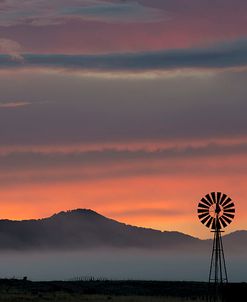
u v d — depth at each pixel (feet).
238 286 630.33
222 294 638.12
